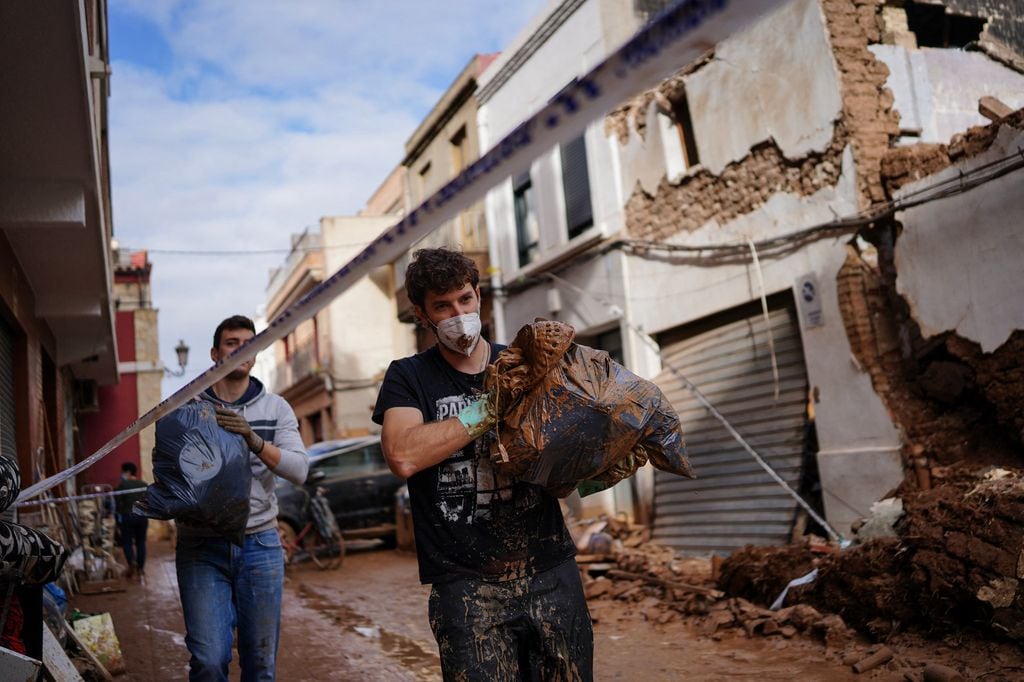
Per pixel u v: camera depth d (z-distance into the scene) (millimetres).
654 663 5395
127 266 26219
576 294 13156
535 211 14633
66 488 13086
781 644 5410
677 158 11125
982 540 4809
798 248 8852
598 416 2068
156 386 24422
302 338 33906
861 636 5297
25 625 2881
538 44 14023
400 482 14141
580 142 12969
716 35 659
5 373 8281
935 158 7289
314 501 12641
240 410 3607
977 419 7023
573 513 12141
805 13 8672
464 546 2225
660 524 10633
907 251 7516
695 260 10492
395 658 6094
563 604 2260
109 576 12086
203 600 3197
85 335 13305
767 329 9562
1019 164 6434
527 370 2098
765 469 8812
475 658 2172
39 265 8734
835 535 7535
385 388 2391
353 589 9977
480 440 2270
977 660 4500
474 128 17219
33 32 4684
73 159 6355
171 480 3164
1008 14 9500
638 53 691
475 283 2387
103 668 5410
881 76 8477
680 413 10633
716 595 6688
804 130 8773
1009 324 6586
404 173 21844
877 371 7941
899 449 7559
